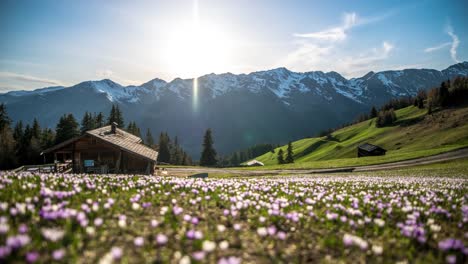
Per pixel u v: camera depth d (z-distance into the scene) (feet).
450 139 287.69
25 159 253.44
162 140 362.33
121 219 20.39
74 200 24.29
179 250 16.60
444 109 434.30
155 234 18.75
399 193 39.55
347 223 23.18
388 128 455.22
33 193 23.89
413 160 190.80
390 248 18.67
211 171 189.57
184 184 37.22
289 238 20.10
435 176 93.91
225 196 30.63
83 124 295.89
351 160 220.23
